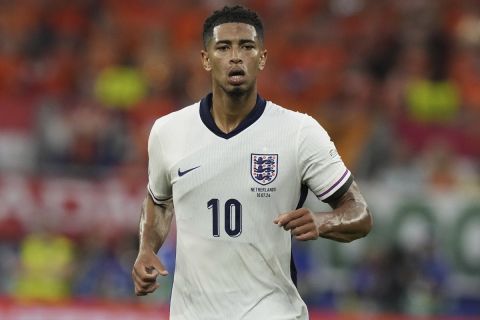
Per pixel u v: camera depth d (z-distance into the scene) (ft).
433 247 157.38
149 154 62.69
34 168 163.84
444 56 218.59
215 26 60.18
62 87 207.92
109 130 172.86
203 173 60.13
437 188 167.22
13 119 170.30
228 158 60.03
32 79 207.51
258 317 59.26
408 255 155.43
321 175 60.29
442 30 227.61
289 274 60.59
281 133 60.29
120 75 204.85
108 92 202.90
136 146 174.50
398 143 183.52
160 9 240.32
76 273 152.05
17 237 154.30
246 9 60.29
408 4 239.09
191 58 212.43
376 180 175.01
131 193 157.38
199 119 61.11
